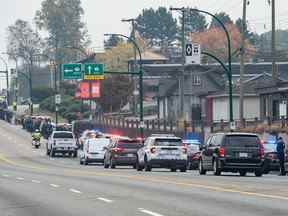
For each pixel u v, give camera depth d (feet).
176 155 269.44
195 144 309.22
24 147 533.14
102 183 190.39
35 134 533.96
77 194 156.66
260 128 363.97
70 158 428.97
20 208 129.49
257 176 230.07
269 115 433.89
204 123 444.55
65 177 225.15
